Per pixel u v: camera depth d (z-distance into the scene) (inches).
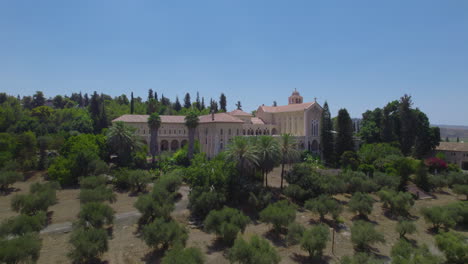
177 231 1430.9
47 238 1530.5
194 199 1904.5
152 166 3211.1
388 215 2126.0
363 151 3577.8
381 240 1529.3
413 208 2281.0
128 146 3031.5
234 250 1256.8
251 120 4640.8
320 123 4266.7
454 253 1349.7
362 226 1612.9
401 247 1364.4
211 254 1439.5
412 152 3937.0
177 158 3223.4
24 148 3065.9
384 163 3041.3
